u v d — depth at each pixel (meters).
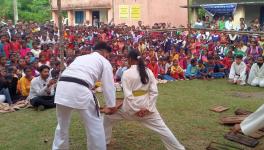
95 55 5.18
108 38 17.52
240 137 6.04
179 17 25.64
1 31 17.95
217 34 16.73
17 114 8.09
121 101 5.90
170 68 12.77
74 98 4.91
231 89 11.02
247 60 13.04
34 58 12.15
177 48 15.51
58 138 5.26
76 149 5.79
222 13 22.47
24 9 41.97
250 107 8.35
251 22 20.73
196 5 23.88
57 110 5.12
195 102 8.88
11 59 11.21
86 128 5.07
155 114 5.36
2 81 9.12
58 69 10.23
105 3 27.38
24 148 5.89
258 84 11.62
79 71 5.01
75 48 14.12
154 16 24.84
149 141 6.10
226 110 8.07
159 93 10.09
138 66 5.36
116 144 5.97
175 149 5.35
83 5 29.27
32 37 15.88
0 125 7.23
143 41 15.82
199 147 5.84
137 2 25.20
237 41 15.45
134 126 6.84
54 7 32.28
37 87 8.46
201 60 13.21
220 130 6.64
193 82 12.23
